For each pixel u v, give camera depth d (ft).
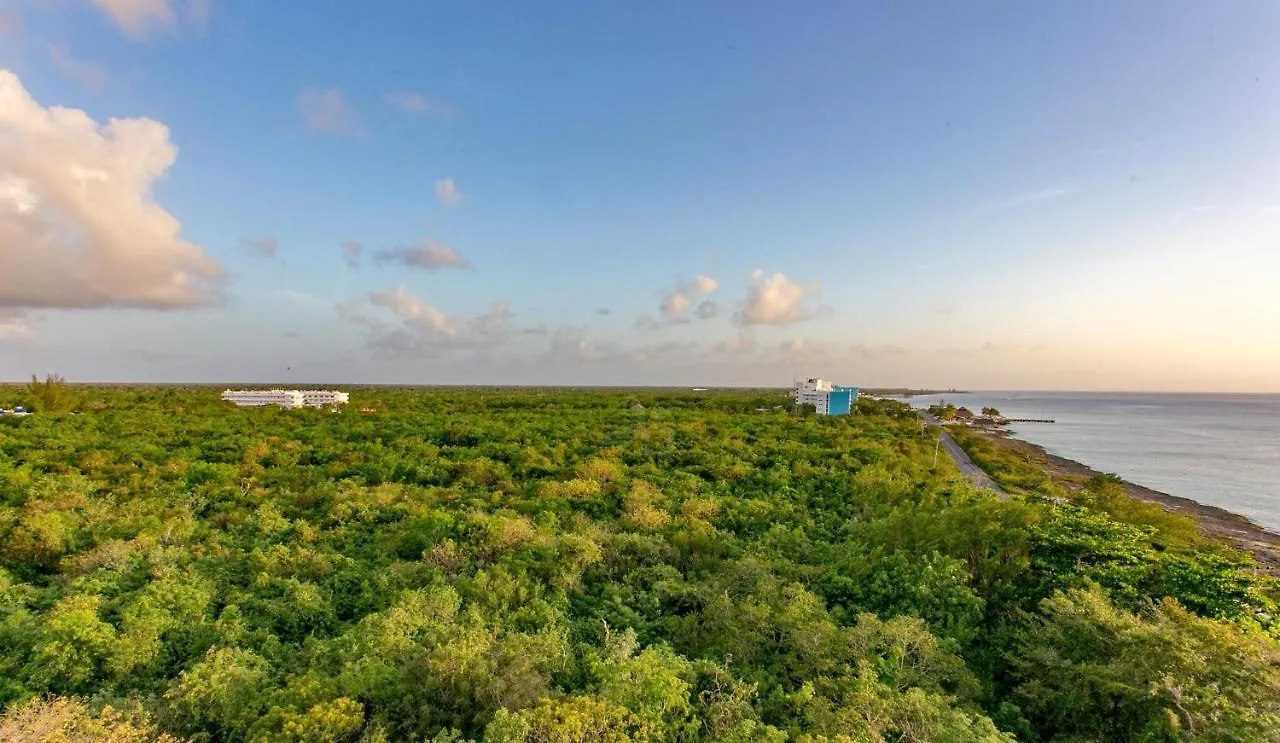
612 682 41.91
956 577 62.59
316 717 36.99
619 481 124.67
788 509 102.99
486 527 81.15
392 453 154.10
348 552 80.89
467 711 41.88
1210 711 38.78
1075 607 52.21
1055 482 196.54
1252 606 57.00
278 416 244.42
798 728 41.11
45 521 77.10
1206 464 278.46
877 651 50.90
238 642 53.57
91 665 47.60
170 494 105.60
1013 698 50.21
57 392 237.25
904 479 127.85
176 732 40.86
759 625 55.26
